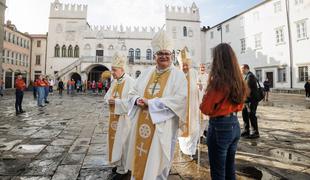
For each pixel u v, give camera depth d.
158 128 2.53
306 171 3.66
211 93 2.17
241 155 4.47
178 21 43.00
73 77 39.75
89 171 3.60
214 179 2.29
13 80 37.75
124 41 42.00
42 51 42.91
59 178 3.31
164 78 2.78
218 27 37.50
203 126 4.98
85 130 6.85
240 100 2.20
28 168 3.68
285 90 23.78
